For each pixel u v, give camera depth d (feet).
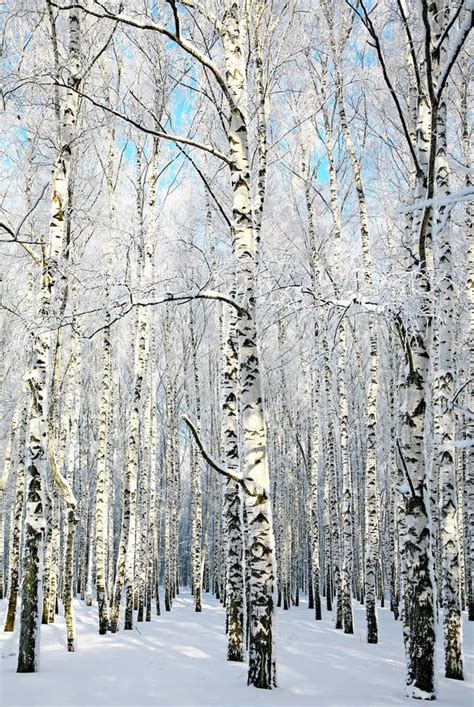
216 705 16.40
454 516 26.22
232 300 20.86
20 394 51.29
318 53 43.16
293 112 46.37
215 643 33.42
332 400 57.82
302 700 17.37
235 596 27.45
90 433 88.12
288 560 80.48
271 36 32.65
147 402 65.05
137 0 33.78
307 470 76.64
